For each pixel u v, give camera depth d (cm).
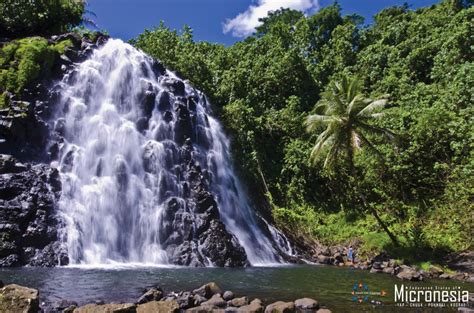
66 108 3288
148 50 5044
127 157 3366
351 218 4153
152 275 2227
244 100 5188
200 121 4088
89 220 2869
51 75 3397
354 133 3428
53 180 2814
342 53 6750
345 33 7212
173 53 5175
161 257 2900
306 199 4512
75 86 3444
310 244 3938
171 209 3095
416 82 5744
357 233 3888
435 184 3984
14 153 2852
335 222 4203
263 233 3756
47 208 2650
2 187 2559
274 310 1409
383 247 3472
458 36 5056
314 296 1780
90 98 3491
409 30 6762
